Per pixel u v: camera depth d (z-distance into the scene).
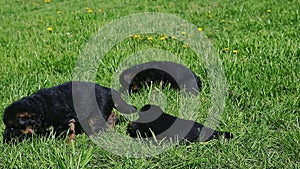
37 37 4.18
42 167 2.43
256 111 2.78
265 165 2.44
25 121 2.57
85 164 2.40
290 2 5.25
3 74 3.34
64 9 5.83
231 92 2.95
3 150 2.54
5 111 2.58
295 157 2.48
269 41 3.64
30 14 5.62
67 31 4.36
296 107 2.82
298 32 3.88
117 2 6.10
